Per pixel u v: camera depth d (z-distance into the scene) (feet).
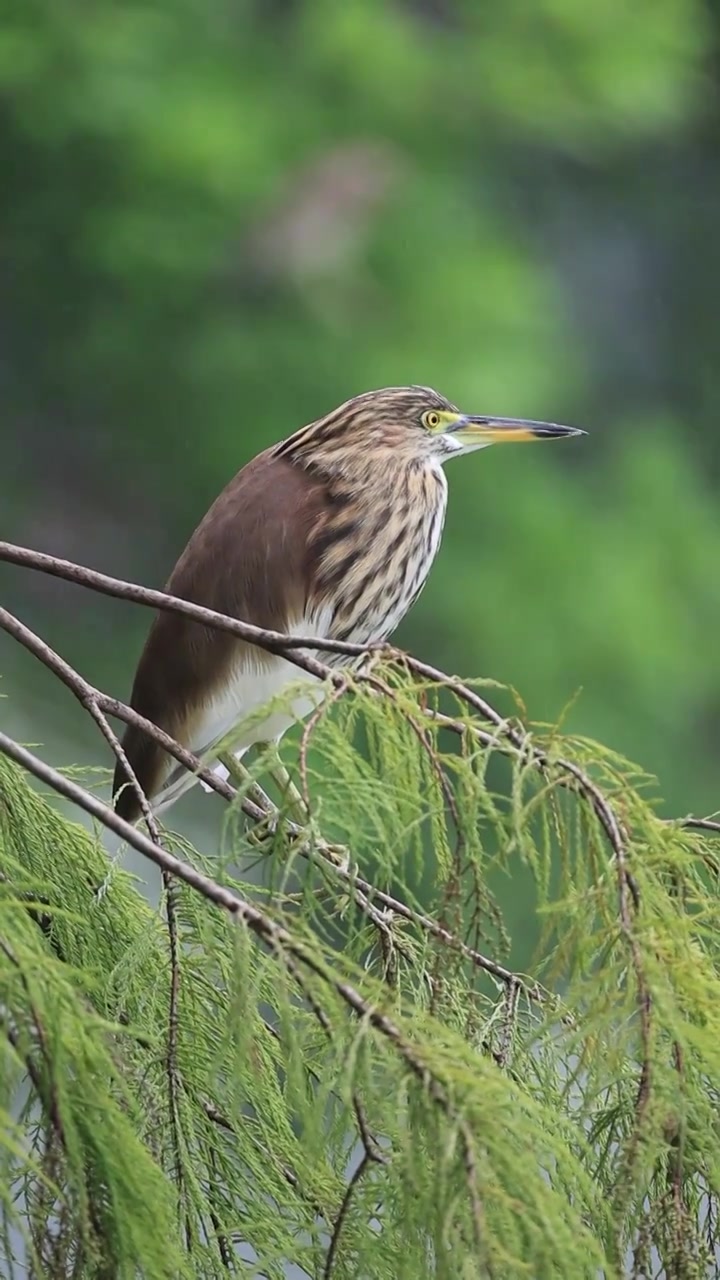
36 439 68.18
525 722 16.28
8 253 65.62
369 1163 15.67
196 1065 18.17
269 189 63.98
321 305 63.93
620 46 70.69
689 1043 15.25
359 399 30.68
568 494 67.21
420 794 15.67
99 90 63.00
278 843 15.61
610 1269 13.76
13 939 14.29
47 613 67.82
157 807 29.37
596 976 15.16
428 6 72.43
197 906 18.11
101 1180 14.70
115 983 18.43
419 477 30.81
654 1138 14.80
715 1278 16.31
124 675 67.46
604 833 16.55
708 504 70.95
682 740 65.21
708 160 81.51
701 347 80.69
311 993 14.52
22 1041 13.83
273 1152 18.12
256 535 29.32
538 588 63.98
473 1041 17.44
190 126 63.00
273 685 28.81
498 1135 13.79
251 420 64.03
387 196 65.36
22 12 63.98
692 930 15.84
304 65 67.36
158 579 68.18
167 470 66.85
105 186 64.13
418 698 16.65
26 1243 14.48
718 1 81.25
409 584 30.91
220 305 64.75
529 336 65.46
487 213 71.46
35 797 19.04
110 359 65.10
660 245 80.94
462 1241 13.92
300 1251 17.51
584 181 79.87
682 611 66.95
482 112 69.62
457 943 16.03
